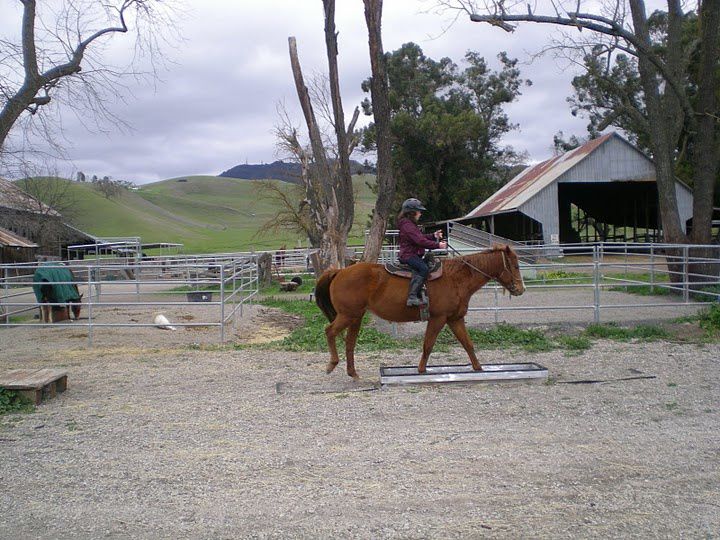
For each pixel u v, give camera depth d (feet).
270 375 30.66
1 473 18.13
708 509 14.73
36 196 148.87
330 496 15.92
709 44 56.13
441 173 191.62
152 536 14.11
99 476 17.75
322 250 63.67
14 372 27.76
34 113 48.39
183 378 30.40
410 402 24.72
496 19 45.47
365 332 40.06
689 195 113.39
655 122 58.49
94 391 28.14
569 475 16.87
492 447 19.24
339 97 54.54
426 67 208.13
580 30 48.60
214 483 17.03
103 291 81.10
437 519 14.48
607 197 155.33
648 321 41.60
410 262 26.71
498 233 167.94
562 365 30.83
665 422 21.44
